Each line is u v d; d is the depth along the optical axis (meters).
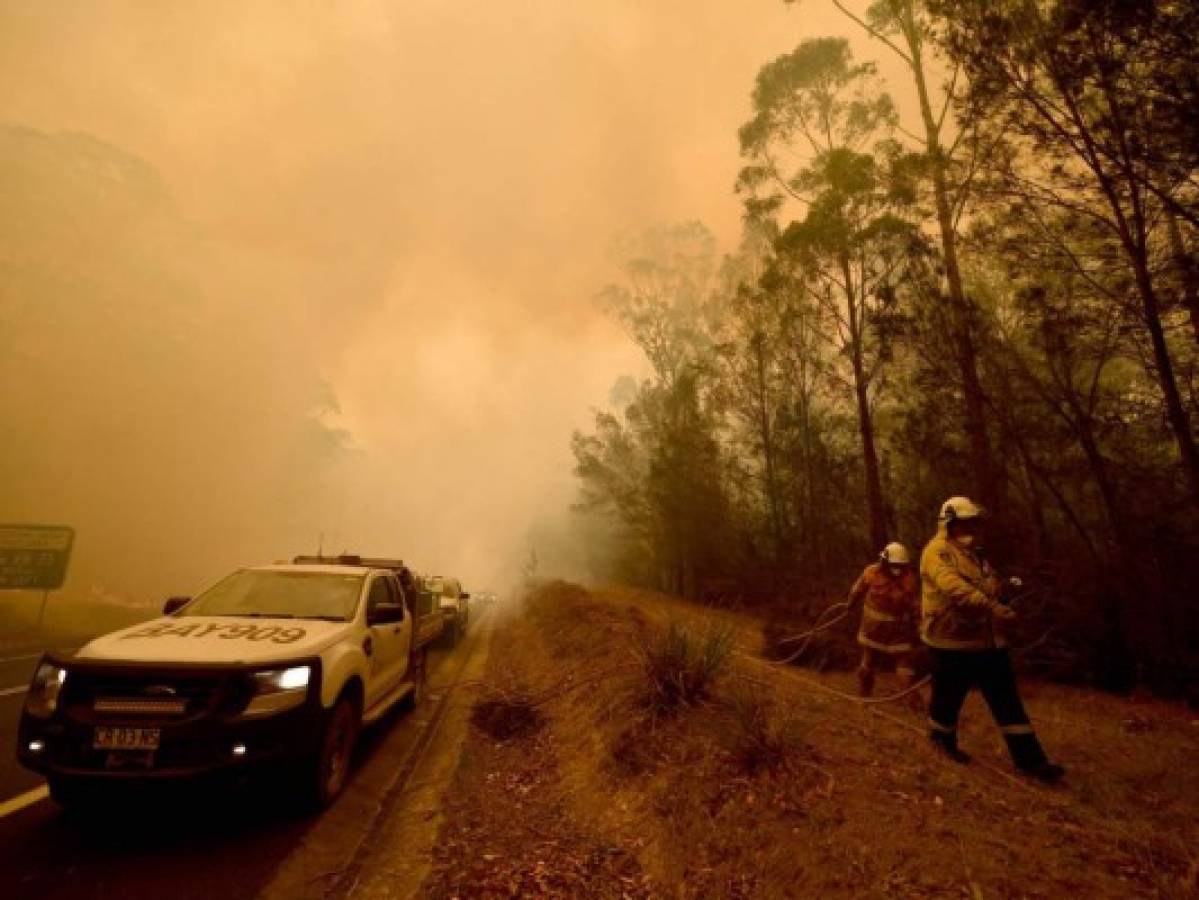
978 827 3.52
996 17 9.16
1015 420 13.18
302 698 4.55
